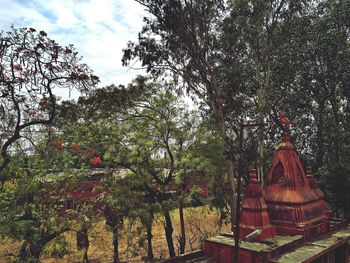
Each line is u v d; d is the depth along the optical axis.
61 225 17.14
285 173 15.74
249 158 24.72
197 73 22.11
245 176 25.27
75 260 22.36
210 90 21.80
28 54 13.23
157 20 20.53
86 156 18.05
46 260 22.06
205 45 21.14
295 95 27.70
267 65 23.73
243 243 13.33
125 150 19.55
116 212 19.62
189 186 21.14
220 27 21.66
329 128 27.19
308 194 15.93
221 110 21.83
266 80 23.09
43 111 16.91
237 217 12.00
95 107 20.64
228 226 32.06
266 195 16.02
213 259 13.73
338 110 29.61
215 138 21.23
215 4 20.98
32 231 15.53
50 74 13.88
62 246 17.30
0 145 15.44
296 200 15.06
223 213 24.80
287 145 16.41
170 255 21.41
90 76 14.60
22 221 14.98
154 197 20.97
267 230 13.89
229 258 13.19
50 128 18.39
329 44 25.88
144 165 19.77
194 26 20.50
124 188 19.27
